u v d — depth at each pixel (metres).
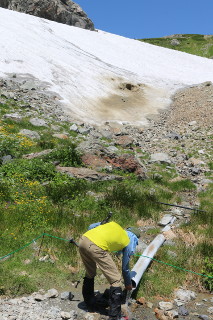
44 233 7.01
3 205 8.65
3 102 20.17
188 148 19.19
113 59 42.44
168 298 5.97
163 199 11.09
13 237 7.05
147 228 8.84
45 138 16.14
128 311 5.33
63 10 52.59
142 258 6.62
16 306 5.18
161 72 42.78
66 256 6.68
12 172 10.78
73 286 5.98
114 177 12.15
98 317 5.19
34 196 9.44
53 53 34.97
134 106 29.41
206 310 5.70
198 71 46.19
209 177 14.47
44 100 23.58
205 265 6.87
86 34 48.53
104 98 29.45
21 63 29.72
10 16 41.28
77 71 32.81
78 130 19.00
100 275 6.34
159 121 26.56
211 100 29.47
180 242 7.98
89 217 8.72
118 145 18.44
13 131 15.97
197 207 10.62
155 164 15.81
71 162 12.73
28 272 6.05
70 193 10.04
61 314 5.07
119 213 9.26
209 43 79.19
